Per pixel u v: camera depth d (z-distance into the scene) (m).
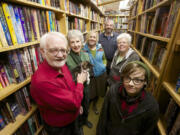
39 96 0.65
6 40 0.65
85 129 1.47
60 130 0.87
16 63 0.74
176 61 0.76
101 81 1.56
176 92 0.66
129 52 1.34
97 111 1.72
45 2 0.97
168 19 0.85
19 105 0.85
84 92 1.19
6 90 0.70
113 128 0.87
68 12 1.38
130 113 0.73
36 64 0.95
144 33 1.68
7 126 0.78
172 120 0.71
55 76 0.67
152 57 1.28
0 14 0.60
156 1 1.24
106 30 2.08
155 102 0.70
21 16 0.74
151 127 0.74
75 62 1.10
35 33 0.90
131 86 0.65
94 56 1.45
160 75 0.86
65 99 0.67
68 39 1.06
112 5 5.00
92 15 2.83
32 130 1.00
